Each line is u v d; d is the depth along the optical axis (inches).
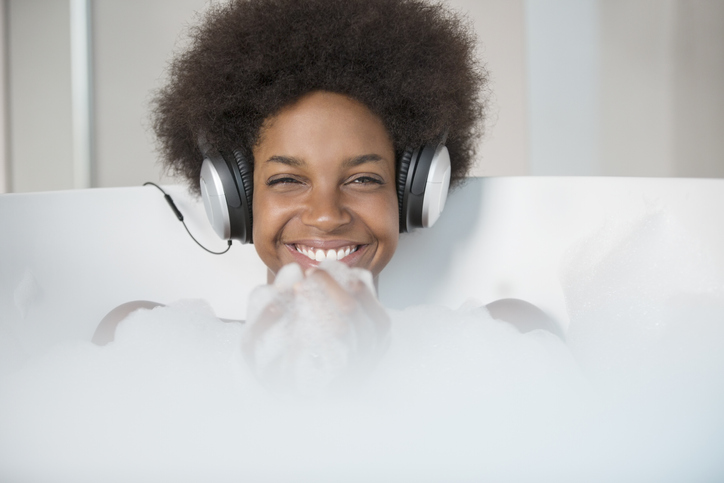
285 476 24.5
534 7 76.8
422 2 37.9
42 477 24.5
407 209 34.9
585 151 79.0
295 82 32.8
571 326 39.7
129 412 27.6
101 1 73.4
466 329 31.6
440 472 24.9
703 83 76.7
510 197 42.6
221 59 33.9
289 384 25.5
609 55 78.2
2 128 74.7
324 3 34.3
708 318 36.1
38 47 74.7
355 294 24.8
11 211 38.3
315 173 32.4
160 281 43.5
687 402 30.2
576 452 26.5
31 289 38.8
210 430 26.5
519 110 78.6
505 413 27.9
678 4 76.9
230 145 34.1
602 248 40.3
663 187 39.4
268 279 39.8
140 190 43.1
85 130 72.1
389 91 33.7
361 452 25.6
